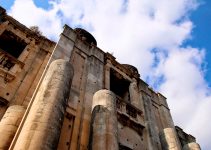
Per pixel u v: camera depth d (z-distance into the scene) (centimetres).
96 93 1193
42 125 720
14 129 830
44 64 1352
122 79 1816
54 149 698
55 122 759
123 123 1360
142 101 1709
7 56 1183
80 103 1201
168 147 1394
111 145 911
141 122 1497
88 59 1551
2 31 1348
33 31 1498
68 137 1002
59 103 829
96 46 1727
